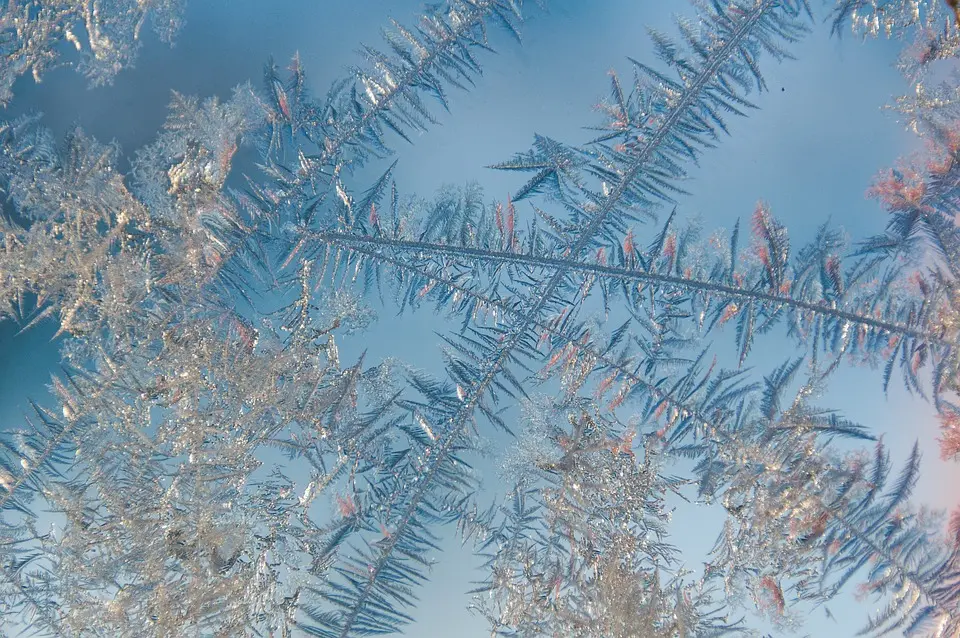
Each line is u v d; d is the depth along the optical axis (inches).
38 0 89.6
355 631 82.4
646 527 88.1
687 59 90.1
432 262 89.1
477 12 90.7
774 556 86.5
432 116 93.4
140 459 86.0
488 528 89.0
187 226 88.0
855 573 88.7
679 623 78.8
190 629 80.9
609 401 90.4
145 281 87.3
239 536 84.0
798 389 90.5
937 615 87.2
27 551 87.8
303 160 90.9
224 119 90.3
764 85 91.1
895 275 89.9
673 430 89.3
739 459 86.7
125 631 81.0
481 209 89.4
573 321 89.4
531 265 87.7
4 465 87.8
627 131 89.8
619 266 87.9
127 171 90.5
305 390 87.8
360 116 91.2
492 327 88.7
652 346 90.7
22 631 86.7
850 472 87.9
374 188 90.5
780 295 88.0
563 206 89.7
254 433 86.9
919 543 88.0
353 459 88.1
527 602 83.3
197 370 85.2
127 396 87.7
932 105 90.7
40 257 85.5
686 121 88.9
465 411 86.1
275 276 92.2
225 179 90.5
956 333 87.2
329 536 86.3
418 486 84.5
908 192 90.4
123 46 91.4
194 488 84.0
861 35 92.2
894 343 89.2
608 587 80.4
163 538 83.3
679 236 89.6
